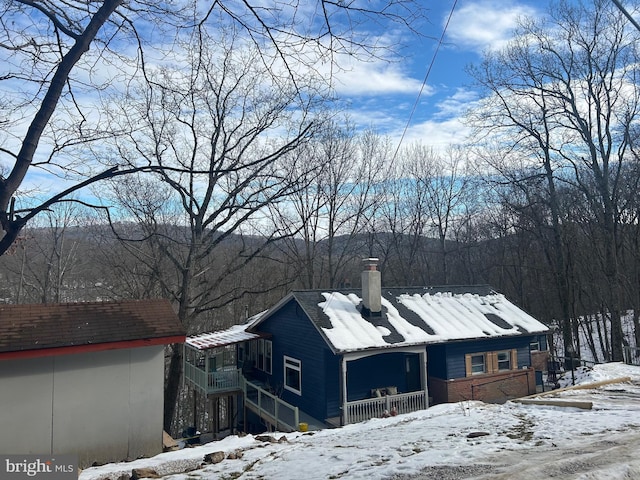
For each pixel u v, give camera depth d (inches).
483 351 665.6
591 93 987.3
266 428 680.4
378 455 249.9
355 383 601.9
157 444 426.0
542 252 1413.6
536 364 836.6
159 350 439.5
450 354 636.7
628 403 389.4
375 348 556.1
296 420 526.3
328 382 577.9
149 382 430.3
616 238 995.9
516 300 1498.5
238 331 768.9
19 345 374.9
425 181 1531.7
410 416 426.3
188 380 807.7
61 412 391.9
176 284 1075.3
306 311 607.2
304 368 626.5
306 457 266.1
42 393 386.6
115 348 410.6
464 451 243.0
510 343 691.4
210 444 365.4
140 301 486.9
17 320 410.0
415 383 647.1
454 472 198.5
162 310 477.1
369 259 641.0
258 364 773.9
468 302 745.0
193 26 158.9
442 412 426.0
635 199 1071.6
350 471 218.5
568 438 263.6
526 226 1305.4
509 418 348.2
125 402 417.7
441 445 264.7
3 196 97.0
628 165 1046.4
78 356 403.5
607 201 962.1
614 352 925.8
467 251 1595.7
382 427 382.6
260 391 644.1
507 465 204.7
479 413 389.7
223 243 1010.7
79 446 395.2
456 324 664.4
